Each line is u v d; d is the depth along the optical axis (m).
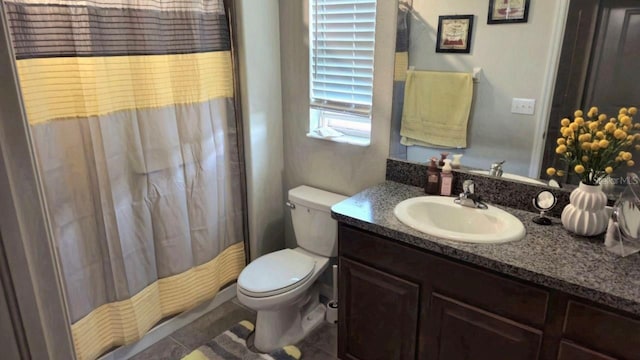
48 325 0.54
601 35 1.52
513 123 1.78
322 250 2.36
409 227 1.66
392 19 1.98
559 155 1.70
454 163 1.97
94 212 1.83
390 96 2.09
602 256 1.43
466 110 1.88
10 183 0.47
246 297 2.04
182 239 2.21
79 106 1.70
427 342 1.72
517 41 1.68
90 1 1.64
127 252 1.97
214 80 2.21
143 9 1.82
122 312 2.01
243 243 2.64
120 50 1.78
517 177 1.82
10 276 0.49
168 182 2.08
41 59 1.56
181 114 2.08
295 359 2.15
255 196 2.54
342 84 2.30
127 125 1.87
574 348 1.35
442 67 1.90
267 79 2.44
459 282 1.55
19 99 0.46
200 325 2.43
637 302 1.19
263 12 2.32
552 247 1.49
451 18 1.82
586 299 1.29
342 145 2.35
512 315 1.46
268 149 2.55
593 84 1.57
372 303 1.84
